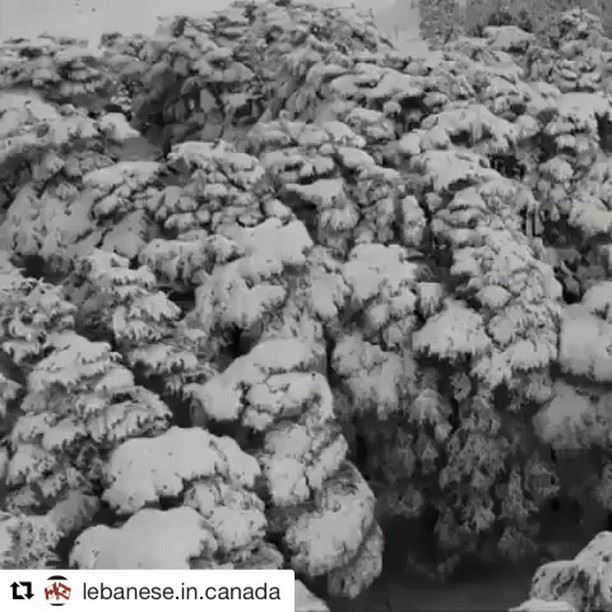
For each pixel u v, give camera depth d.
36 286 18.48
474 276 22.34
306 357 19.08
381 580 22.62
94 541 15.25
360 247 22.50
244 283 19.58
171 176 23.58
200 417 19.00
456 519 23.64
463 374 22.81
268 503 18.61
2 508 17.70
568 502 25.08
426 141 24.28
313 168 22.84
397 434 23.23
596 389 23.81
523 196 24.89
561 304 24.28
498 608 23.03
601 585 15.00
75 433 17.09
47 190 23.83
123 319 18.06
